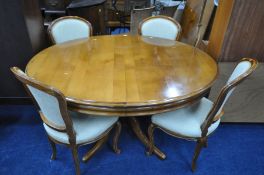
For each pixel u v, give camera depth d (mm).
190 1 2967
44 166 1641
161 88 1261
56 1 2922
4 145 1809
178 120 1438
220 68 1848
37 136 1898
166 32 2207
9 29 1912
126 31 4367
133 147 1809
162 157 1688
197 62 1585
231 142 1896
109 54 1682
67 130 1226
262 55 1823
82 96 1180
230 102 1927
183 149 1806
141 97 1181
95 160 1689
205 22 2328
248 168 1673
